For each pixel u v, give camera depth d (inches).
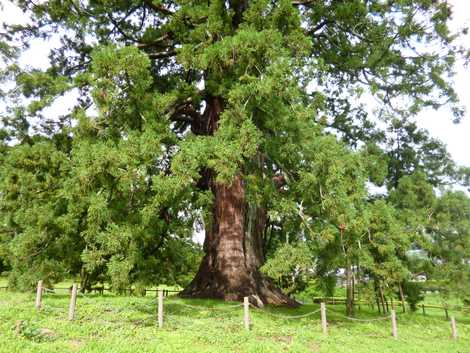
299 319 565.6
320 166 489.1
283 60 457.1
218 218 677.3
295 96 473.4
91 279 675.4
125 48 443.5
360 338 478.9
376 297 711.1
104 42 734.5
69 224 561.3
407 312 823.1
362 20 700.7
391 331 566.6
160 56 700.7
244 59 490.9
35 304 466.0
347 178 532.1
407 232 731.4
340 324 566.3
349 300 637.3
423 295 836.0
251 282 642.2
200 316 506.9
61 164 558.9
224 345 375.2
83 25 685.9
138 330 401.4
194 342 374.9
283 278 816.9
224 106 677.3
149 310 512.7
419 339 531.5
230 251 649.6
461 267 752.3
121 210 493.0
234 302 596.4
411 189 807.1
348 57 737.0
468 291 741.3
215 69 528.1
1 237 689.6
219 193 682.2
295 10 543.8
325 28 749.9
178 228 619.5
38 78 653.3
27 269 582.6
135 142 452.1
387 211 645.3
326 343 425.4
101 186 478.0
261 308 605.9
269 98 478.6
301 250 481.4
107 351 311.1
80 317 433.1
